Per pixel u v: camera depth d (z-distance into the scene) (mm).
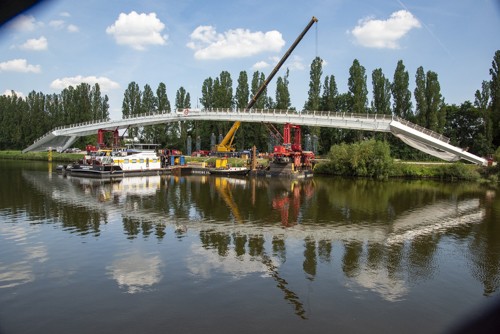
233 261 18688
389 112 84500
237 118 71000
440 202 37719
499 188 49969
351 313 13531
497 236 24219
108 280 16156
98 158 60156
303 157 67000
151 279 16312
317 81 84125
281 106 92812
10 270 17219
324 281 16359
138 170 62469
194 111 76062
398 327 12641
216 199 37938
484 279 16906
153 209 31922
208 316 13148
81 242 21594
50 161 91250
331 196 41188
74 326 12414
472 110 82688
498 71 71625
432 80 78062
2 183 48094
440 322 12992
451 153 59812
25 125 114062
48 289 15227
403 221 28562
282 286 15734
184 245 21219
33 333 11961
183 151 105750
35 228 24688
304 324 12719
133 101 108312
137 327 12383
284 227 26031
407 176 63562
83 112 106875
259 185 51000
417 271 17797
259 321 12859
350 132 89500
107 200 36438
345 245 21812
